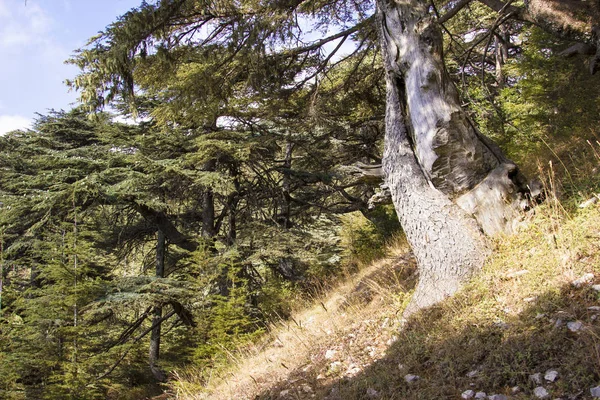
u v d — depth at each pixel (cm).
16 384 1030
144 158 1237
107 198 1264
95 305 1015
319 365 550
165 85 1070
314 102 1192
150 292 1130
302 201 1669
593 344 321
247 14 924
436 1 995
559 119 913
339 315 724
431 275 548
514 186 552
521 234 520
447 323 461
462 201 566
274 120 1391
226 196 1467
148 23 816
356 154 1616
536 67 936
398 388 408
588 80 856
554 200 531
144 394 1291
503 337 393
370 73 1151
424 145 576
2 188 1569
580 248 442
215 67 977
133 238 1675
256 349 831
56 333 1022
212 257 1116
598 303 367
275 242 1334
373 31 963
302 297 1147
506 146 1005
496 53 1294
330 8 997
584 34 613
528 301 419
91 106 859
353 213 2052
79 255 1076
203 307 1014
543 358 347
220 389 695
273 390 544
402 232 1165
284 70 1073
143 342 1433
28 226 1570
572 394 300
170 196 1442
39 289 1087
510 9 693
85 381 979
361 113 1444
